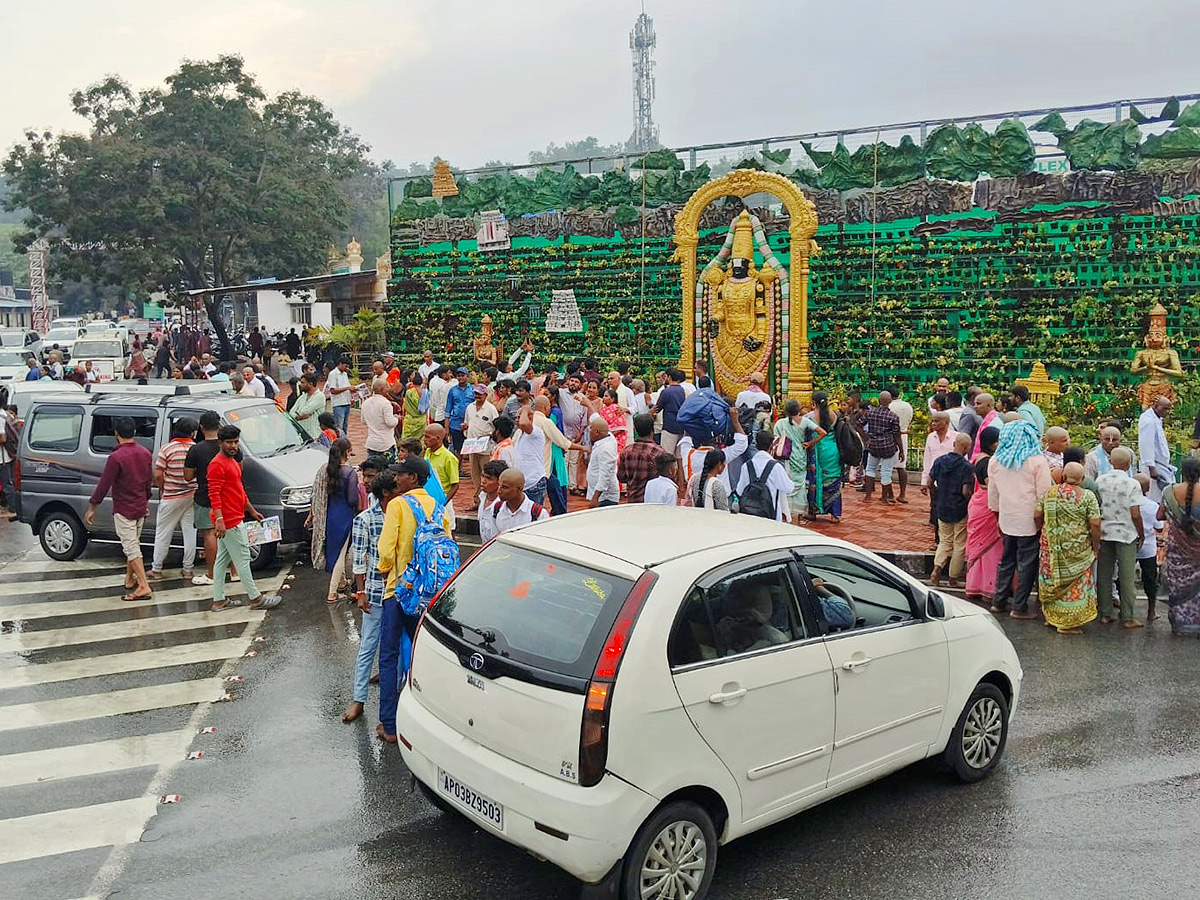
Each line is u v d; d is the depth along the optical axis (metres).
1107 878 5.06
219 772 6.41
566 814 4.36
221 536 10.06
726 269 20.33
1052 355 17.73
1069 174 17.52
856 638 5.43
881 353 19.14
